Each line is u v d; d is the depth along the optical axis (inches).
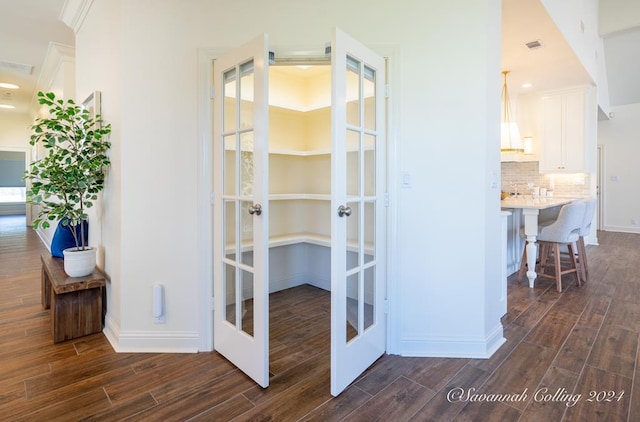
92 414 67.6
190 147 91.4
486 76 87.2
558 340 99.2
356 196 80.3
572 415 67.4
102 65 105.8
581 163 234.1
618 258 204.1
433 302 90.8
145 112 91.0
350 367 77.9
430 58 88.1
